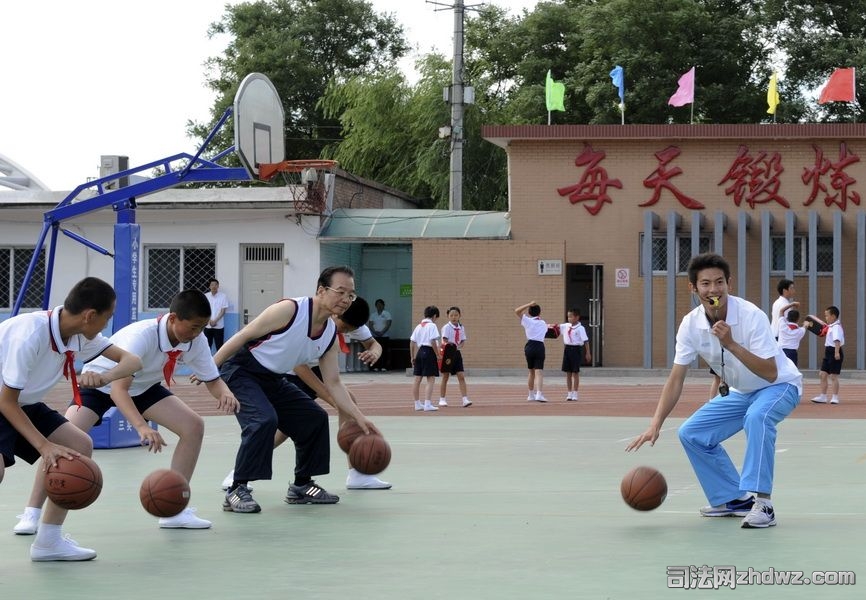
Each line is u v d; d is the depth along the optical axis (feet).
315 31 178.29
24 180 95.66
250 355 31.48
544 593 20.79
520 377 100.58
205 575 22.76
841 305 101.30
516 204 103.35
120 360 26.13
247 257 104.78
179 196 104.63
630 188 102.78
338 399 33.06
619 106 139.23
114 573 23.02
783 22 145.59
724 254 102.99
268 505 32.55
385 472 40.19
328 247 104.99
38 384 23.75
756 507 27.86
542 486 36.32
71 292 23.38
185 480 27.37
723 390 28.96
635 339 103.04
